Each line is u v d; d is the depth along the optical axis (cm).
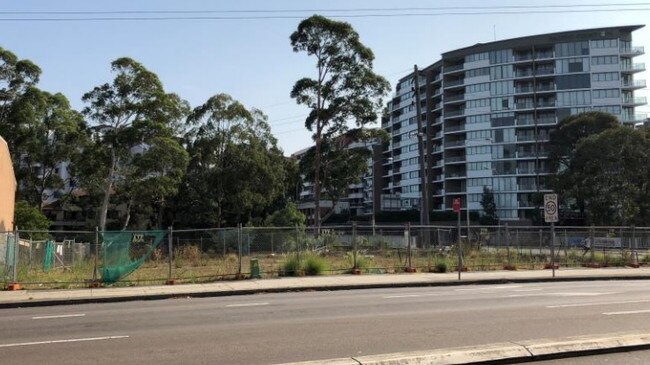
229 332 1039
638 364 761
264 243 3111
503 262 2916
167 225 7450
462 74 11694
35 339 1005
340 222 12950
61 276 2327
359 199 15138
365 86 5284
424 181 3519
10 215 4047
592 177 6009
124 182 5950
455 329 1027
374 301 1538
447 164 11638
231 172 6569
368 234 3381
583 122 8106
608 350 824
